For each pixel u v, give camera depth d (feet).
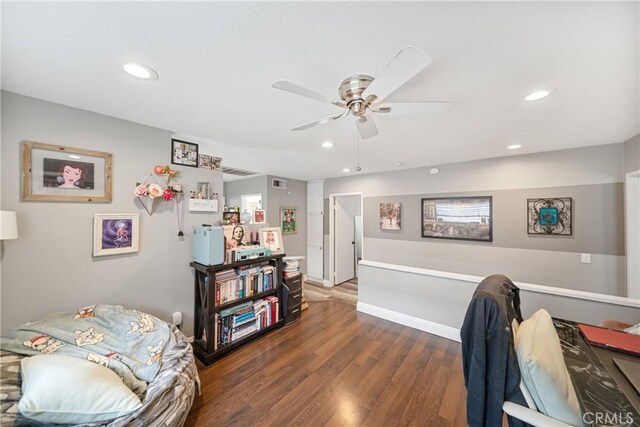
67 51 4.10
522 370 3.18
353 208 19.61
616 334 4.33
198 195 8.93
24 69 4.64
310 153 10.85
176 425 4.79
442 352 8.29
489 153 10.59
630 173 8.34
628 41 3.74
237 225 9.56
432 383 6.77
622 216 8.76
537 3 3.11
